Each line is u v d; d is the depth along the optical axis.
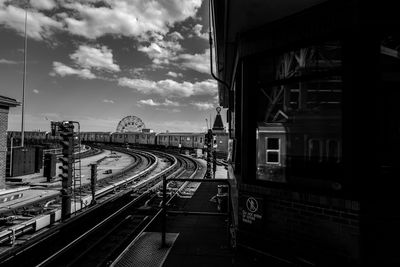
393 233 3.05
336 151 3.38
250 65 4.45
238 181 4.75
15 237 7.48
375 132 3.12
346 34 3.24
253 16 3.90
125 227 7.78
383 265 3.00
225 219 6.71
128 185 16.25
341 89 3.34
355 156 3.14
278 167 4.04
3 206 10.75
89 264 5.39
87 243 6.54
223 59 6.60
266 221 4.09
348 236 3.14
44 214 8.95
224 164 28.11
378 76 3.13
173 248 4.70
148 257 4.32
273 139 4.13
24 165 18.88
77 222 8.16
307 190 3.62
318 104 3.59
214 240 5.11
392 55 3.16
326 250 3.33
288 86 3.98
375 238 3.03
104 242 6.57
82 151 42.31
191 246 4.79
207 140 17.48
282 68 4.07
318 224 3.43
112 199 11.09
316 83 3.62
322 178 3.49
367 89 3.12
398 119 3.15
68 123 9.21
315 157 3.61
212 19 4.71
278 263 3.84
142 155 39.38
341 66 3.32
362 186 3.09
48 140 49.00
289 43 3.83
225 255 4.36
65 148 8.99
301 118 3.80
